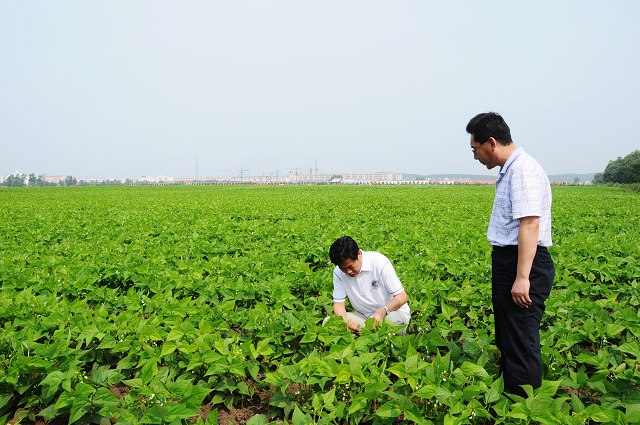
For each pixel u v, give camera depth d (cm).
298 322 600
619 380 489
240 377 538
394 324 591
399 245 1249
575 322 663
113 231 1577
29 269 900
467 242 1322
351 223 1845
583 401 511
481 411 408
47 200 3581
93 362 602
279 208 2564
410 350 480
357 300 660
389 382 470
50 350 511
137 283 843
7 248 1247
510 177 439
